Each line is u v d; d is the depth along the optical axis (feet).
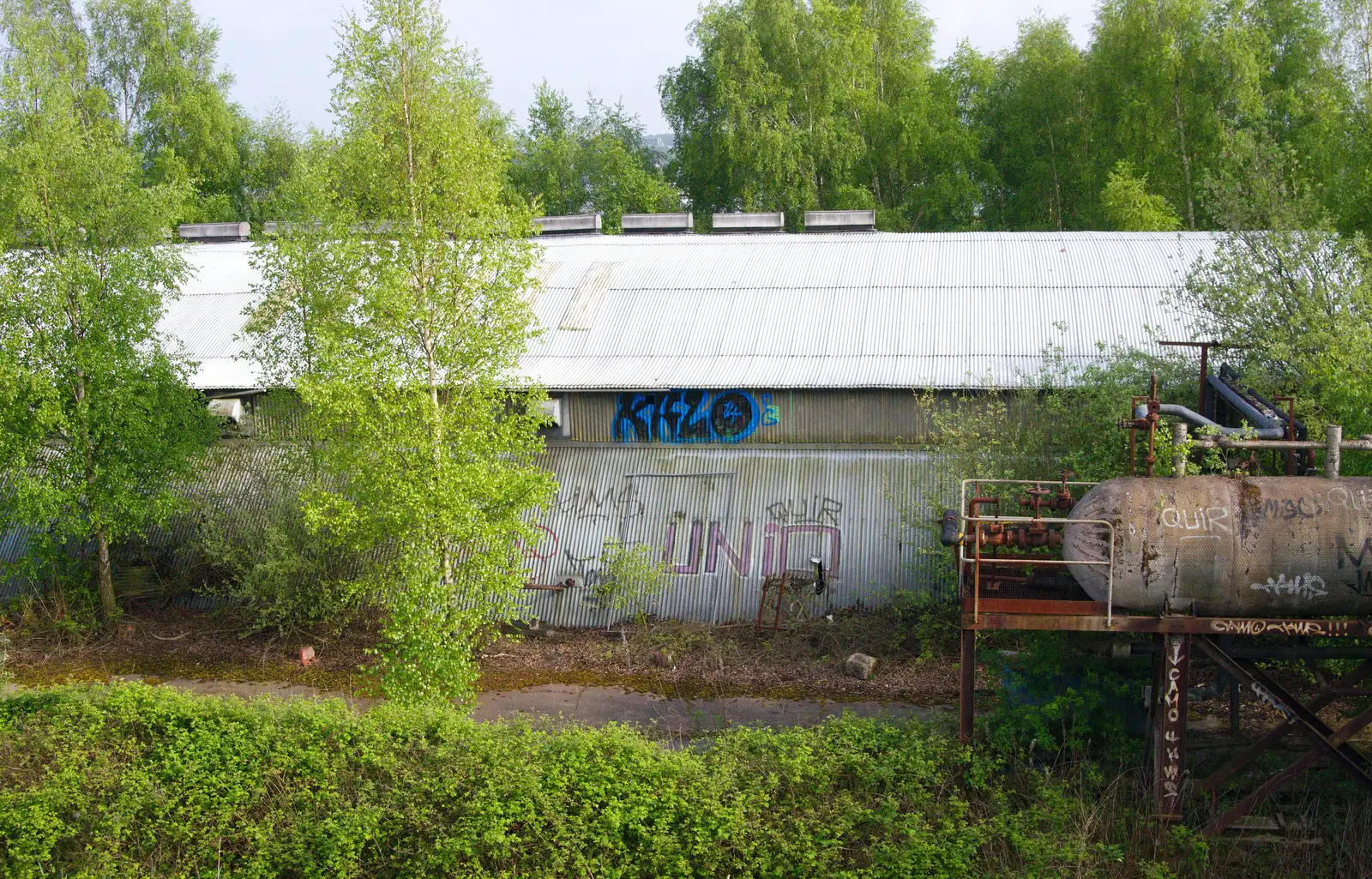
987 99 152.66
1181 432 43.06
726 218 106.42
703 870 41.55
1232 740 49.26
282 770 47.52
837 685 61.11
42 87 71.10
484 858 42.98
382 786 46.32
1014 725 46.83
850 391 73.51
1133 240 87.71
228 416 78.43
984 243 90.48
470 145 58.29
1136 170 130.21
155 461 72.74
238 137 161.79
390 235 58.34
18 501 68.13
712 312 82.89
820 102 144.97
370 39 57.62
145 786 46.68
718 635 67.87
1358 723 41.19
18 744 50.47
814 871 40.93
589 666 65.41
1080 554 42.63
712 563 71.72
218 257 104.42
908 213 148.77
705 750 50.65
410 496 55.16
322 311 70.03
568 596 71.87
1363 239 60.13
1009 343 75.56
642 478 75.61
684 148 149.79
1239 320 63.62
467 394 59.16
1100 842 40.81
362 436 57.06
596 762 45.75
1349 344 53.98
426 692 56.18
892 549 70.03
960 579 45.42
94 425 71.56
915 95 147.02
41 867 43.70
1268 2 134.41
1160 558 41.16
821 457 74.49
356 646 69.62
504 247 58.44
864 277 85.71
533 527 61.16
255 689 64.54
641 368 77.20
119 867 43.91
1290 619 41.14
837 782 45.39
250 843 44.65
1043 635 47.70
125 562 78.43
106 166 72.08
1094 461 60.08
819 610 69.10
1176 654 41.83
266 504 76.33
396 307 56.08
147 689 54.70
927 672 61.77
